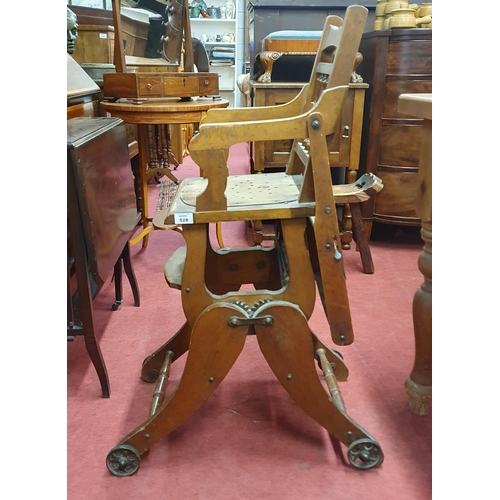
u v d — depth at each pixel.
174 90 2.25
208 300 1.21
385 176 2.61
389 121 2.53
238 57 6.37
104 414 1.38
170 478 1.15
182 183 1.44
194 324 1.18
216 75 2.38
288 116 1.41
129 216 1.76
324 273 1.16
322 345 1.50
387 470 1.17
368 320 1.93
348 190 2.21
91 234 1.28
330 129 1.09
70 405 1.42
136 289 2.05
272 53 2.61
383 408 1.40
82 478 1.15
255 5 3.03
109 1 3.82
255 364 1.63
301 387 1.17
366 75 2.70
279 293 1.20
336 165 2.57
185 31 2.76
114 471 1.16
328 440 1.27
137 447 1.17
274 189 1.31
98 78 2.73
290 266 1.18
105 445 1.26
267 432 1.31
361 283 2.29
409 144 2.52
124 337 1.81
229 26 6.41
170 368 1.50
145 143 2.58
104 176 1.46
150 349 1.73
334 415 1.17
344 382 1.53
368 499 1.09
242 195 1.25
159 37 2.73
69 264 1.55
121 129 1.78
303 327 1.15
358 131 2.51
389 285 2.27
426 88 2.43
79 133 1.41
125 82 2.19
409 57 2.41
